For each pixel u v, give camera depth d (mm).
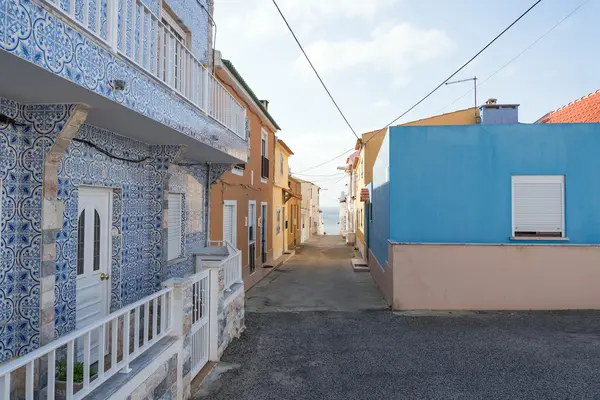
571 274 8438
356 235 26047
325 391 4871
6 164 3699
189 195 8273
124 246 5758
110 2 3707
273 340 6828
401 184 9016
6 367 2254
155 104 4652
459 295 8609
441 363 5699
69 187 4539
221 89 7520
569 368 5406
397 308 8703
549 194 8750
